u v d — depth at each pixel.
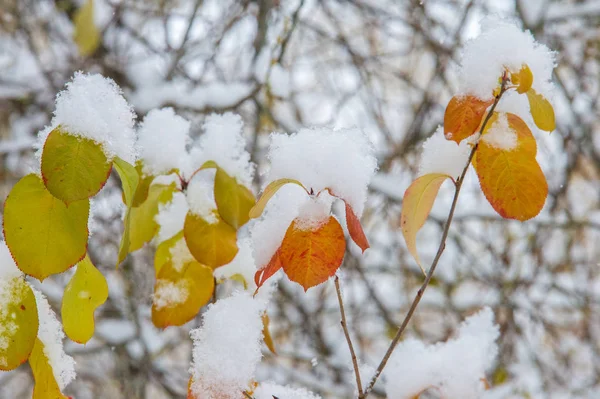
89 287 0.84
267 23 1.86
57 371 0.84
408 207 0.85
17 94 2.24
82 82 0.82
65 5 2.22
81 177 0.81
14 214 0.80
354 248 2.36
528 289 2.36
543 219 2.19
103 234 2.11
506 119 0.84
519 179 0.83
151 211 0.93
